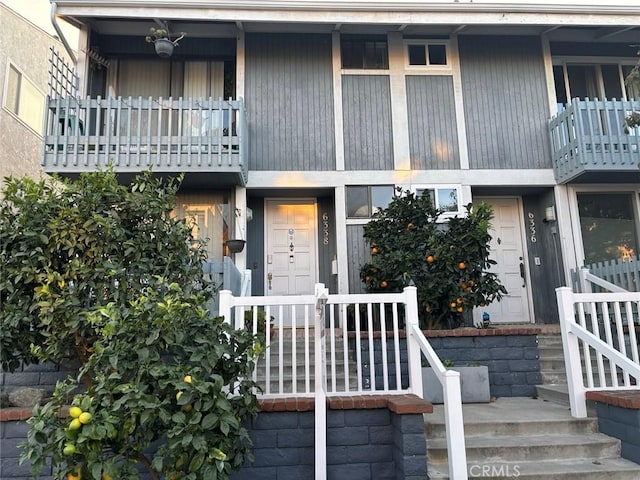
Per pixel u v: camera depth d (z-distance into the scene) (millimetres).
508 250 7984
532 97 7922
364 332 5309
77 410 2441
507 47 8047
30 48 10742
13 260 3746
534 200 8133
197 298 3086
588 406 4234
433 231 6090
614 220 7711
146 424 2645
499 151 7723
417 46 7984
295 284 7715
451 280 5762
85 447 2430
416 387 4055
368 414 3793
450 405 3305
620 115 7027
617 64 8352
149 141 6641
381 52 7934
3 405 4008
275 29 7680
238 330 3203
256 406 3361
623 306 6305
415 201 6324
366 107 7727
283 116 7602
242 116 6922
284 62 7766
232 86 7961
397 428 3574
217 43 7992
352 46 7922
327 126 7625
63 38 7176
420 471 3363
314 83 7730
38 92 11102
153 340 2686
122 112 6957
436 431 3975
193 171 6656
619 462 3721
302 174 7461
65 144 6527
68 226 3859
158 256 4195
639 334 5879
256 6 7059
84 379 3783
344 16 7191
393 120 7703
